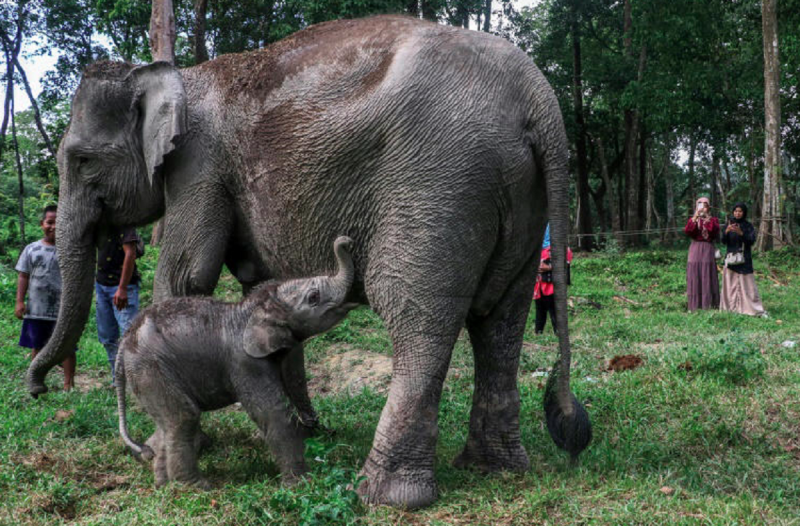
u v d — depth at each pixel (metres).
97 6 19.23
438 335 3.55
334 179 3.67
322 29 4.09
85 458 4.36
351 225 3.71
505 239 3.67
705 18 23.80
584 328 8.87
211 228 4.27
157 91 4.34
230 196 4.27
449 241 3.47
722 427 4.59
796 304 11.17
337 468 3.56
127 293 6.39
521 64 3.62
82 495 3.78
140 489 3.85
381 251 3.61
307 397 4.91
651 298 12.04
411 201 3.49
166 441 3.82
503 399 4.06
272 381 3.80
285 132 3.84
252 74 4.13
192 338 3.79
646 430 4.75
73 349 5.13
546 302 8.63
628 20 27.67
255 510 3.30
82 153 4.68
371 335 8.41
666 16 23.72
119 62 4.69
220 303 3.91
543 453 4.40
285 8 19.92
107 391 6.24
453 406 5.44
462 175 3.44
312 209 3.79
